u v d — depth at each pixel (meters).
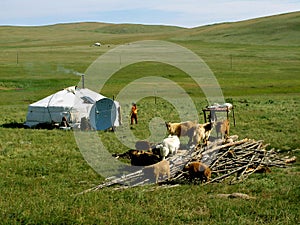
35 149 21.39
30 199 12.48
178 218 11.02
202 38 175.50
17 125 31.38
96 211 11.30
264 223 10.56
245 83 70.69
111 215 11.00
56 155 19.88
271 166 17.30
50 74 82.75
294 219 10.80
